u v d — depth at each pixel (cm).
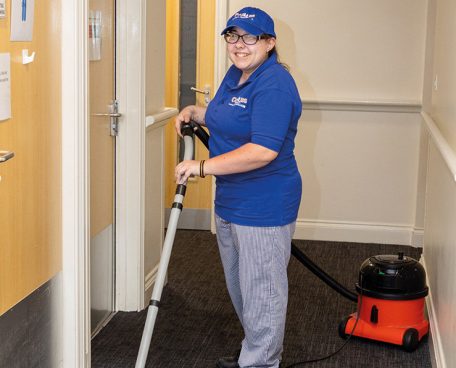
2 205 258
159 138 451
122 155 406
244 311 318
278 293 314
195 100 589
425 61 548
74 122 309
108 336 386
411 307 380
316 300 450
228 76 316
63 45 304
